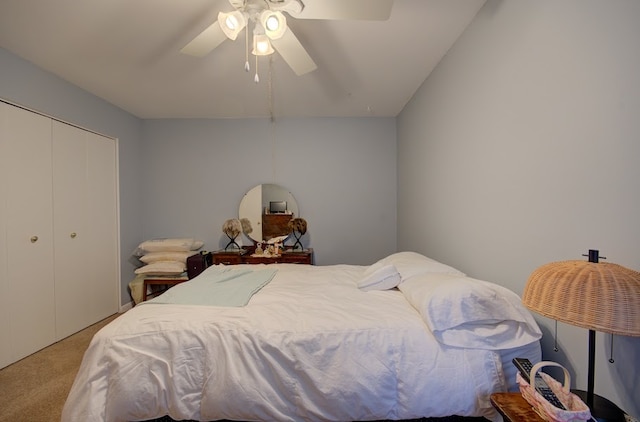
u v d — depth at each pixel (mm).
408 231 3154
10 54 2086
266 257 3260
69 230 2600
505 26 1461
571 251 1104
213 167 3646
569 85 1097
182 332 1249
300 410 1149
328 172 3641
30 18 1724
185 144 3623
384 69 2389
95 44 2006
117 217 3207
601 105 976
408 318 1313
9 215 2096
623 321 697
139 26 1812
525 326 1213
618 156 925
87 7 1640
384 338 1218
